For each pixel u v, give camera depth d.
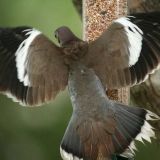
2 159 19.81
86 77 12.23
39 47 12.45
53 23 19.09
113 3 14.56
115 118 12.11
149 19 12.19
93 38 14.64
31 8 19.19
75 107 12.21
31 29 12.60
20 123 19.86
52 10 19.17
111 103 12.21
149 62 12.05
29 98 12.28
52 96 12.29
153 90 17.19
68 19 19.09
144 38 12.14
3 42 12.47
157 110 17.58
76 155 12.02
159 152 19.17
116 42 12.30
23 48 12.42
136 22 12.27
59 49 12.48
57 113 19.41
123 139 12.02
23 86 12.30
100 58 12.34
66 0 19.14
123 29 12.31
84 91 12.19
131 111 12.13
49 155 19.41
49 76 12.34
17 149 19.77
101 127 12.05
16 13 19.19
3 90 12.26
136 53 12.16
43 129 19.50
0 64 12.36
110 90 14.06
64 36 12.67
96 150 11.98
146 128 11.99
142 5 16.83
